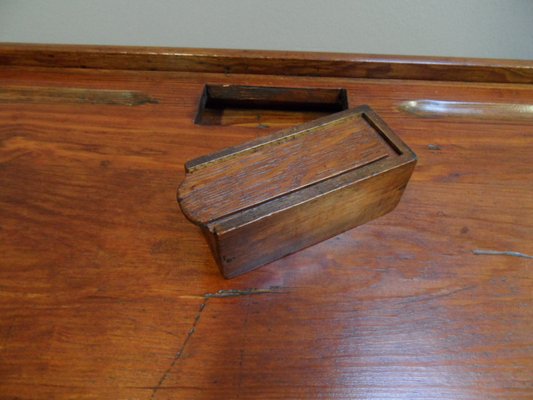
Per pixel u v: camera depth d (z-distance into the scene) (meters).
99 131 0.72
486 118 0.77
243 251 0.50
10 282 0.53
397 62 0.81
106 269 0.55
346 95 0.80
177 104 0.78
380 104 0.79
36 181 0.64
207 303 0.52
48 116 0.75
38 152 0.69
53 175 0.65
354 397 0.46
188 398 0.45
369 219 0.61
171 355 0.48
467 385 0.47
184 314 0.51
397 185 0.56
